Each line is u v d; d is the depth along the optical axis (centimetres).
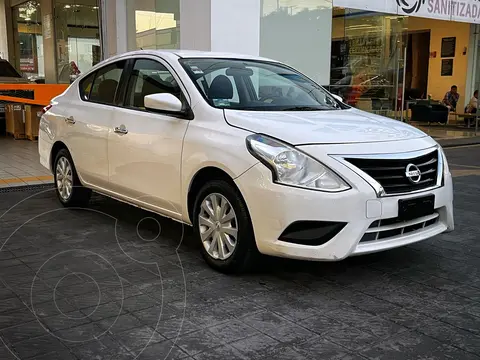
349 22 1196
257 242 378
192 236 507
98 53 1659
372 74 1285
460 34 1986
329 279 405
